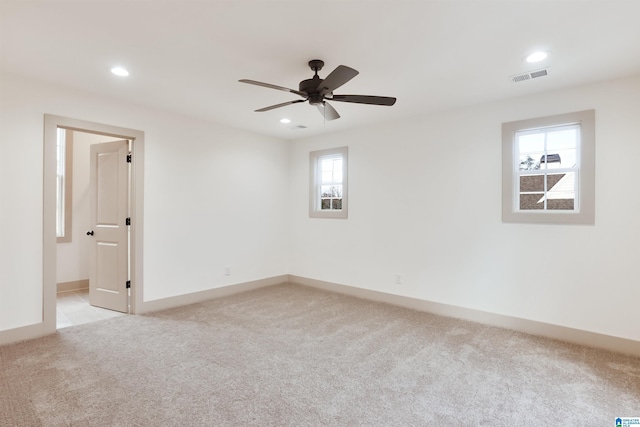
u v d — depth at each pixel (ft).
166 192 13.50
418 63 8.84
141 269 12.81
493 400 7.17
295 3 6.31
